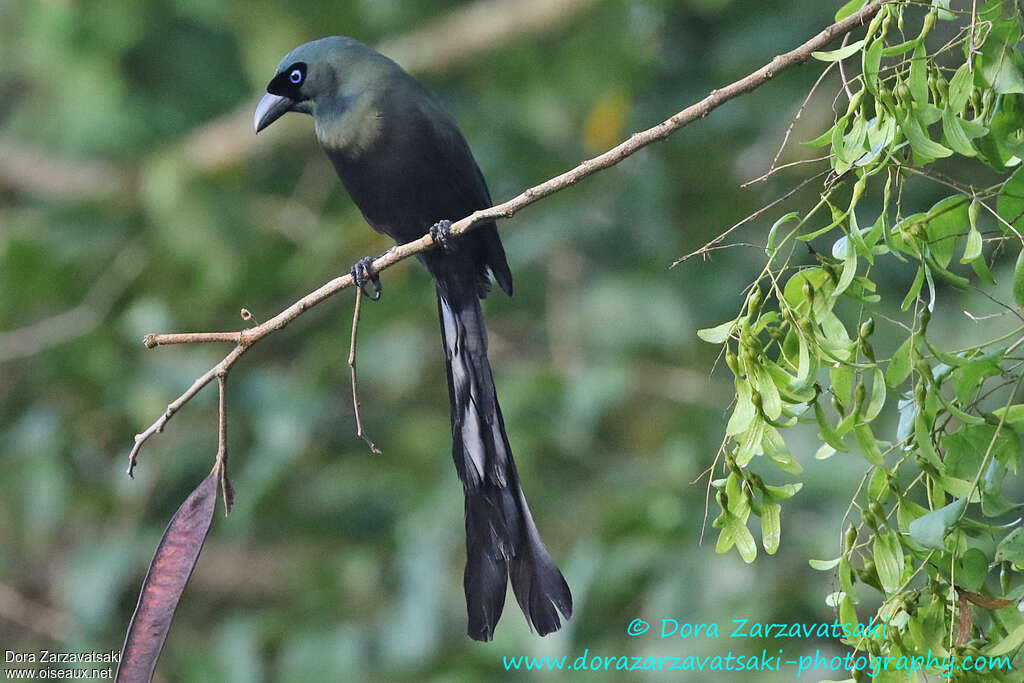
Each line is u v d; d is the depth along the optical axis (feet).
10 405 41.78
